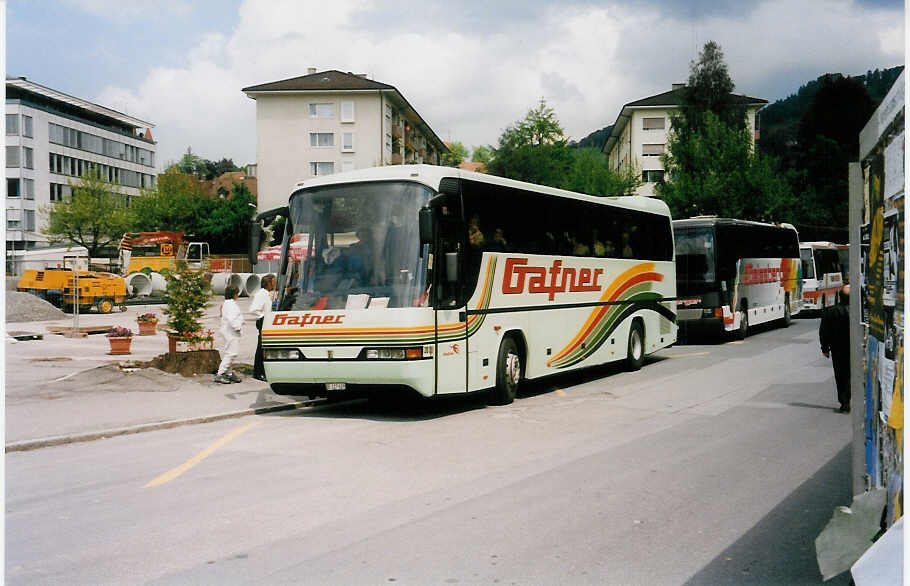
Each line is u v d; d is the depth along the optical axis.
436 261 11.28
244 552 5.63
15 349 21.22
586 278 15.58
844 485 7.45
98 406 12.30
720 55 70.44
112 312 38.66
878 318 4.97
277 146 72.25
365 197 11.56
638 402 12.92
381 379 11.03
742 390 14.12
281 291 11.82
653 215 18.80
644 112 78.56
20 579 5.14
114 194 68.06
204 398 13.23
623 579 5.06
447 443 9.61
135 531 6.16
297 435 10.30
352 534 6.02
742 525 6.20
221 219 80.19
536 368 13.77
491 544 5.76
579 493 7.17
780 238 29.09
